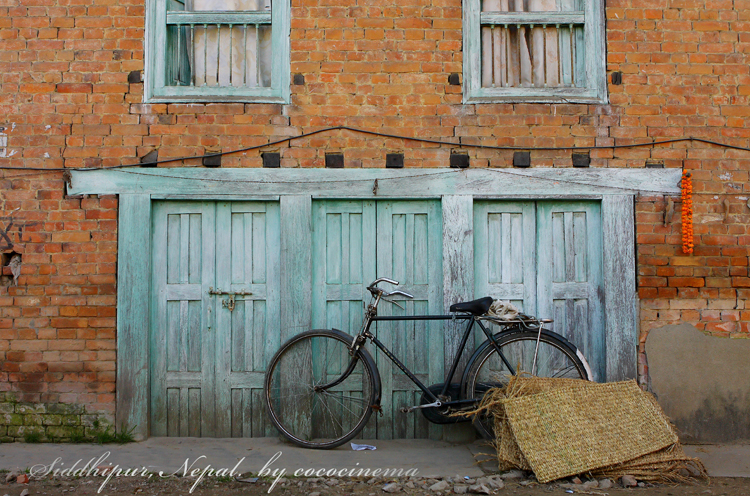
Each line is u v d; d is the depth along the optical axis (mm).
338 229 4426
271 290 4387
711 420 4273
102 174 4289
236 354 4379
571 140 4367
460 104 4383
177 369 4367
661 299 4332
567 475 3484
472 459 3939
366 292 4398
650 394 3904
